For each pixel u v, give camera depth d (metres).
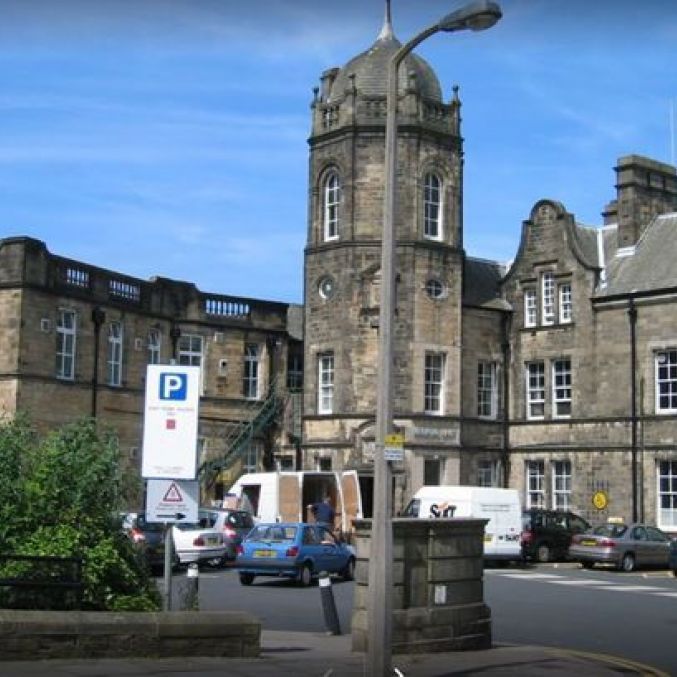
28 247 41.91
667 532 43.19
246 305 52.41
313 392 47.31
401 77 47.22
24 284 41.59
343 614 23.31
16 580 14.85
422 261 45.97
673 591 29.77
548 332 48.44
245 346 52.28
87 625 14.60
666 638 20.23
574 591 29.19
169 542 16.06
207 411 50.44
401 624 17.20
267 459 51.44
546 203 49.28
